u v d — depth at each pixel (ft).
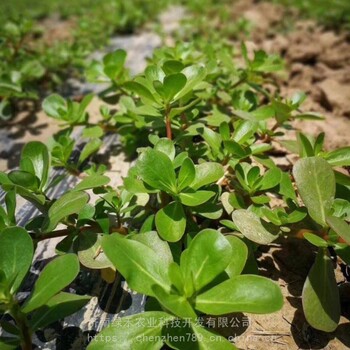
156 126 0.49
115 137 0.67
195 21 1.33
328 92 0.82
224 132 0.46
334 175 0.39
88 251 0.37
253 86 0.66
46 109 0.59
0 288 0.28
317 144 0.45
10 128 0.76
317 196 0.37
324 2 1.41
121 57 0.60
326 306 0.33
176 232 0.36
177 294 0.31
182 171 0.36
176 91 0.42
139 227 0.45
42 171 0.42
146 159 0.36
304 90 0.90
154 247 0.36
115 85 0.64
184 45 0.66
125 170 0.59
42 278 0.30
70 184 0.57
